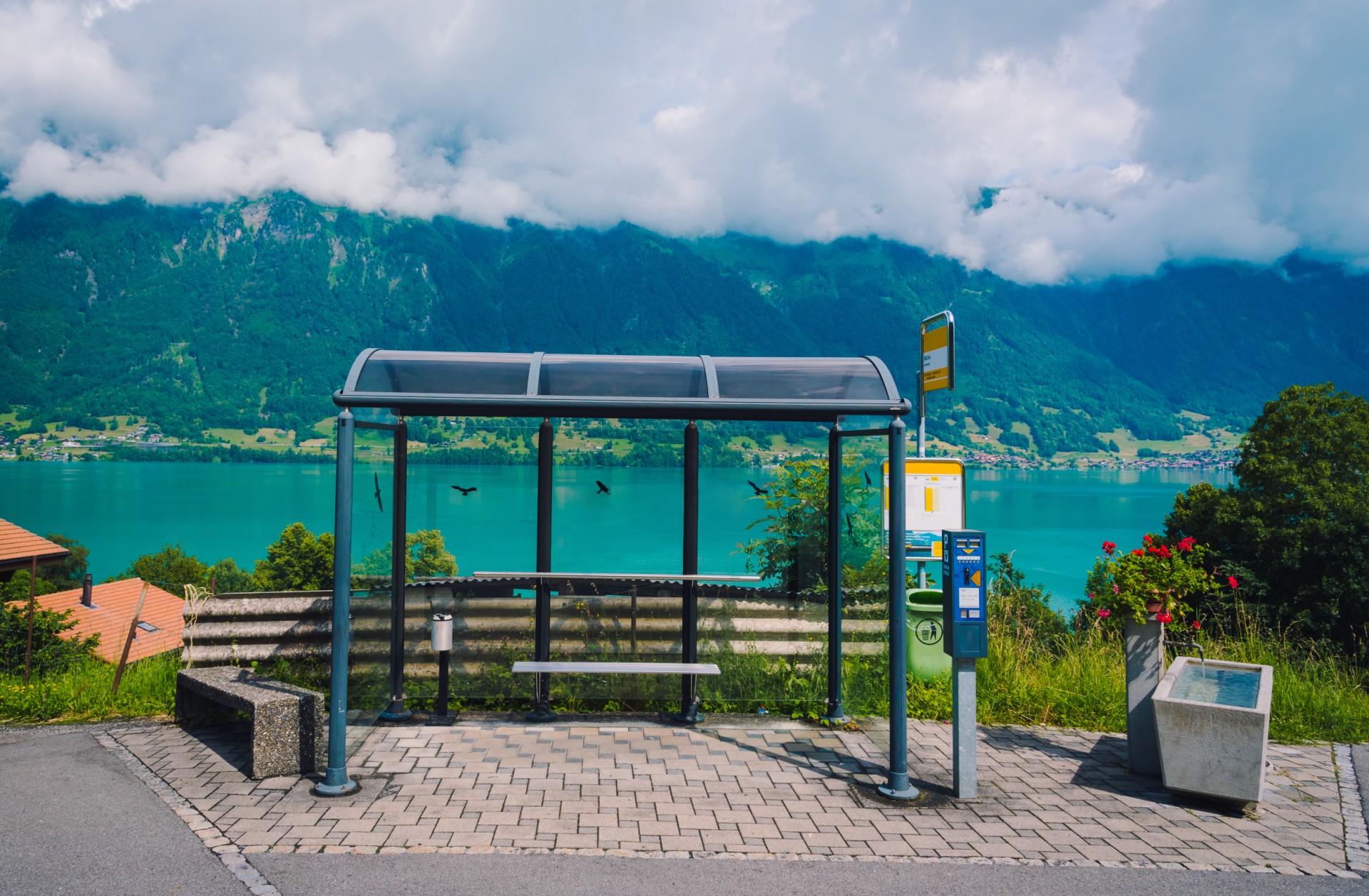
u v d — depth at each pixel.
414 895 3.58
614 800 4.70
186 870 3.78
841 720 6.21
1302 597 19.94
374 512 5.64
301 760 5.05
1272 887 3.90
